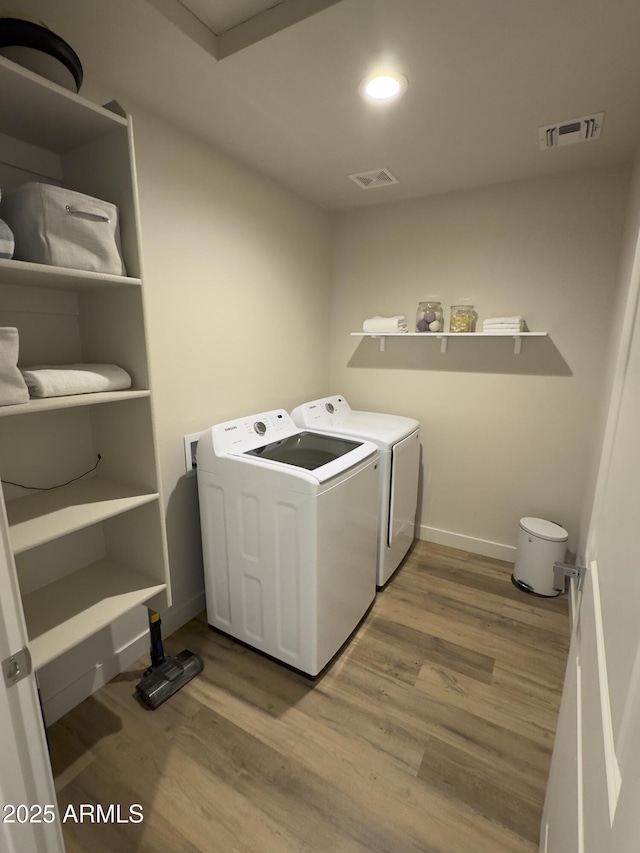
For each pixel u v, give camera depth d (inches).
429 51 51.0
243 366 89.1
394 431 91.7
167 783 52.7
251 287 88.7
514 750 57.3
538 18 45.3
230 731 59.7
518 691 66.8
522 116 65.6
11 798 31.5
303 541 63.3
